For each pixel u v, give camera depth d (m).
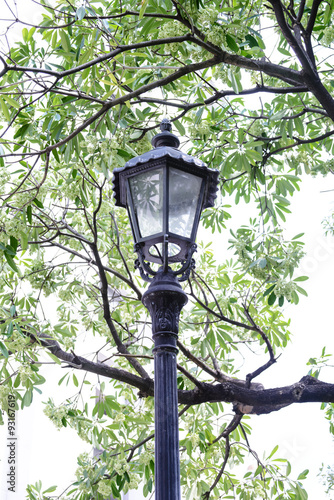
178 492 3.15
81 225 6.55
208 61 4.38
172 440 3.26
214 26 4.09
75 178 5.19
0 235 4.45
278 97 5.46
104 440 6.00
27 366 5.20
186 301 3.63
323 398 5.50
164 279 3.61
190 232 3.70
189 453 6.53
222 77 4.68
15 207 4.50
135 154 4.72
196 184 3.80
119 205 4.11
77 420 5.92
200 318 6.60
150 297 3.57
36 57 4.90
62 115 4.68
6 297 5.91
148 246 3.83
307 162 6.22
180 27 4.26
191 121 5.79
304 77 4.62
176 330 3.55
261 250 5.70
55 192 5.99
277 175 6.31
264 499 6.93
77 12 3.85
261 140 5.70
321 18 5.36
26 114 4.78
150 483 6.09
